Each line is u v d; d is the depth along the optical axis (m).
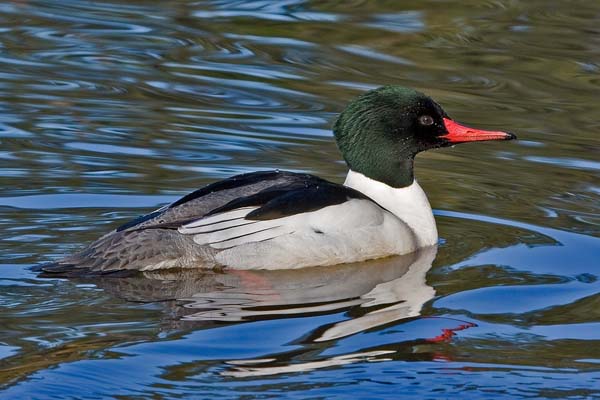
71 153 15.47
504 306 10.77
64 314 10.14
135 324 9.98
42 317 10.05
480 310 10.64
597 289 11.27
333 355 9.45
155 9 23.16
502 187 14.85
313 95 18.36
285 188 12.16
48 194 13.73
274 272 11.66
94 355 9.27
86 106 17.61
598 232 13.12
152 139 16.23
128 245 11.35
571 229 13.23
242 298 10.77
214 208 11.75
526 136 16.88
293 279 11.45
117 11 23.02
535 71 19.50
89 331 9.77
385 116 12.91
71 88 18.48
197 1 23.69
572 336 10.03
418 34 21.14
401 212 12.82
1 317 10.00
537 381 9.06
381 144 12.94
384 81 18.97
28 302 10.38
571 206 14.13
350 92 18.48
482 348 9.70
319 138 16.53
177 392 8.67
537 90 18.73
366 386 8.88
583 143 16.66
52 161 15.09
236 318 10.21
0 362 9.09
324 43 20.91
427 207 12.91
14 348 9.37
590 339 9.95
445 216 13.65
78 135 16.23
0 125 16.56
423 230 12.70
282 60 20.08
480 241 12.80
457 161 15.98
